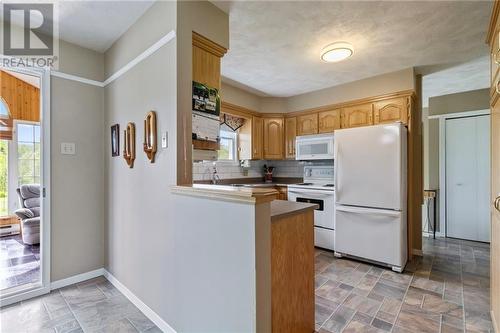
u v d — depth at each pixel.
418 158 3.37
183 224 1.60
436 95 4.26
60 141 2.43
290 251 1.52
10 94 4.30
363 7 1.94
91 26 2.20
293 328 1.54
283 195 4.15
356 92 3.60
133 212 2.17
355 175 3.08
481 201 3.93
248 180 4.51
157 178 1.86
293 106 4.35
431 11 2.00
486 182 3.88
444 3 1.90
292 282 1.54
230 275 1.30
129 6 1.92
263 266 1.23
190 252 1.55
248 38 2.42
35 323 1.89
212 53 1.93
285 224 1.48
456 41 2.48
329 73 3.33
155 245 1.89
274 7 1.93
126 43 2.26
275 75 3.41
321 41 2.48
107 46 2.57
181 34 1.68
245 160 4.37
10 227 4.28
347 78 3.52
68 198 2.48
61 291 2.35
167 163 1.76
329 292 2.33
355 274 2.73
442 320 1.90
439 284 2.49
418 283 2.51
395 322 1.88
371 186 2.96
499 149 1.53
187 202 1.57
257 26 2.21
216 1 1.85
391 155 2.83
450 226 4.18
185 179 1.71
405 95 3.18
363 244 3.02
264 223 1.24
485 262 3.08
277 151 4.43
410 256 3.15
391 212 2.80
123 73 2.32
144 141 1.97
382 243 2.88
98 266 2.67
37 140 4.59
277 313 1.41
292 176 4.68
